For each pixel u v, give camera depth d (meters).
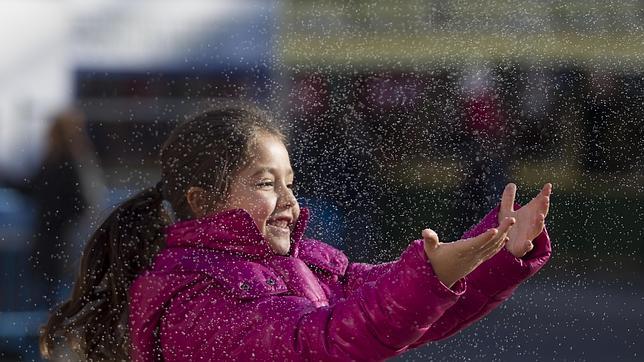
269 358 4.52
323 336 4.39
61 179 10.05
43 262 9.84
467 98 7.39
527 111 7.46
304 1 9.42
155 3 13.05
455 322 5.21
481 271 5.14
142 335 4.88
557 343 8.84
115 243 5.26
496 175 7.27
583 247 8.58
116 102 11.60
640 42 7.43
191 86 11.29
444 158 7.08
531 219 5.14
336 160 6.44
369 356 4.37
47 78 12.38
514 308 9.02
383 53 8.50
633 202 7.80
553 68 7.48
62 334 5.45
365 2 8.92
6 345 9.54
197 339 4.71
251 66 10.38
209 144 5.14
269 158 5.14
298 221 5.17
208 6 11.29
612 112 7.46
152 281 4.87
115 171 10.65
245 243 4.89
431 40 7.93
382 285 4.33
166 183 5.26
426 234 4.24
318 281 5.11
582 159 7.52
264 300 4.68
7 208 10.46
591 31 7.45
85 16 12.51
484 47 7.58
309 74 8.41
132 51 12.10
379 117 6.89
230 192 5.11
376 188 6.48
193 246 4.93
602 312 9.30
